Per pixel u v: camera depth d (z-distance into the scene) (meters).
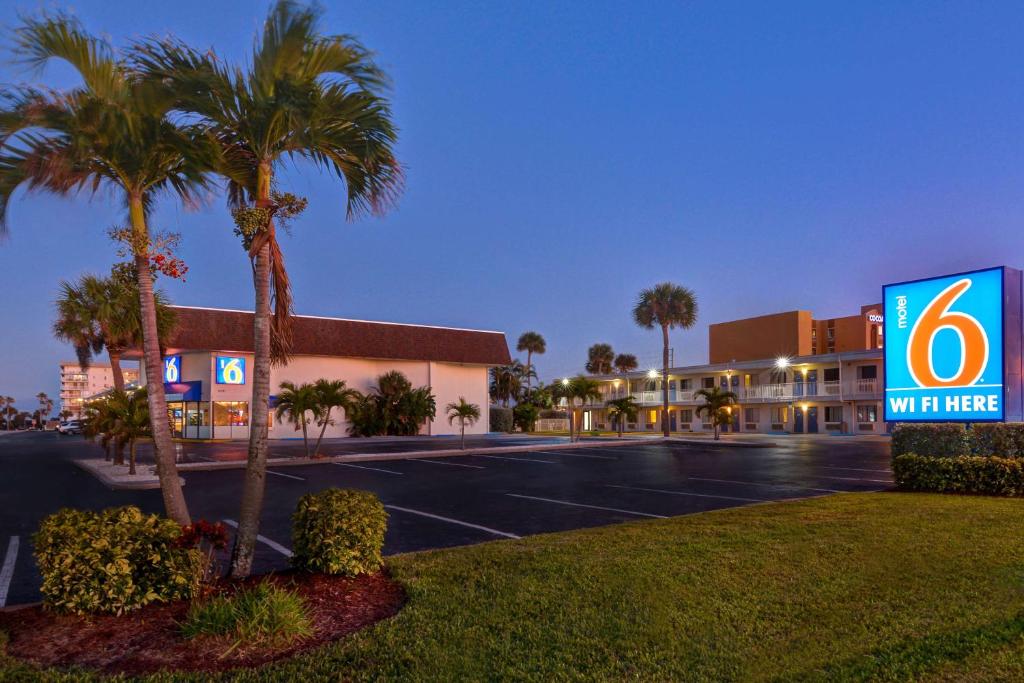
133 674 4.31
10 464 23.61
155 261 6.46
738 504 12.96
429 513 11.98
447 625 5.31
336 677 4.34
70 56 6.03
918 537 8.51
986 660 4.76
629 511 12.12
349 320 45.03
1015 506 10.95
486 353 50.47
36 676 4.21
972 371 13.34
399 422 44.12
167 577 5.46
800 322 61.78
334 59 6.47
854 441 38.44
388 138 6.80
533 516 11.61
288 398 26.08
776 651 4.95
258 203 6.61
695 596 6.15
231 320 39.69
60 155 6.04
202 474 19.28
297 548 6.56
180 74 6.18
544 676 4.44
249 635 4.81
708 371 56.72
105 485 16.67
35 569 7.84
